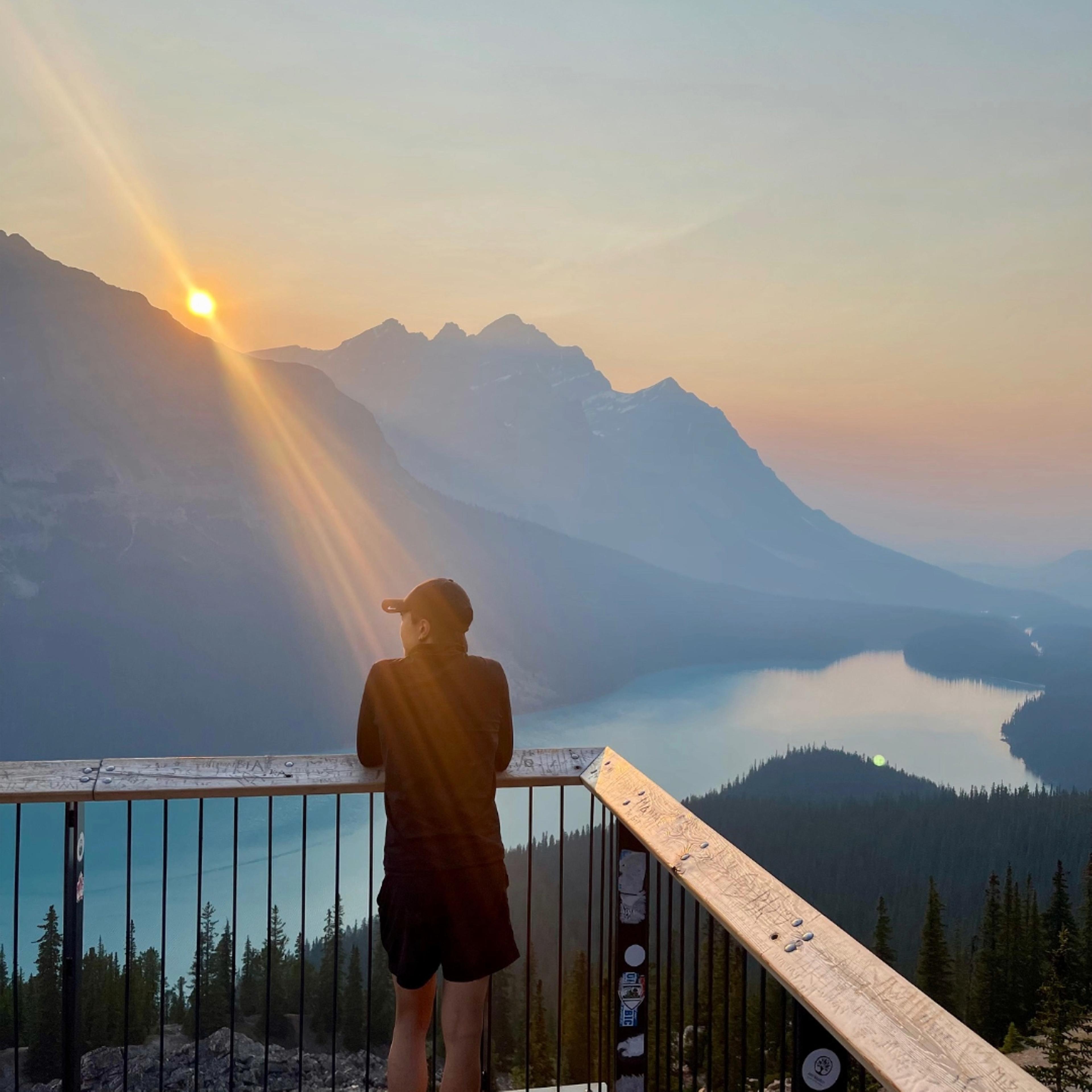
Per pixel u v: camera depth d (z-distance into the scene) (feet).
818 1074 4.31
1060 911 130.31
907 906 265.95
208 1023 78.64
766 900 4.81
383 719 7.49
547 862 215.92
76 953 7.81
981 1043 3.10
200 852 7.88
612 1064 7.63
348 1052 81.35
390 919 7.20
